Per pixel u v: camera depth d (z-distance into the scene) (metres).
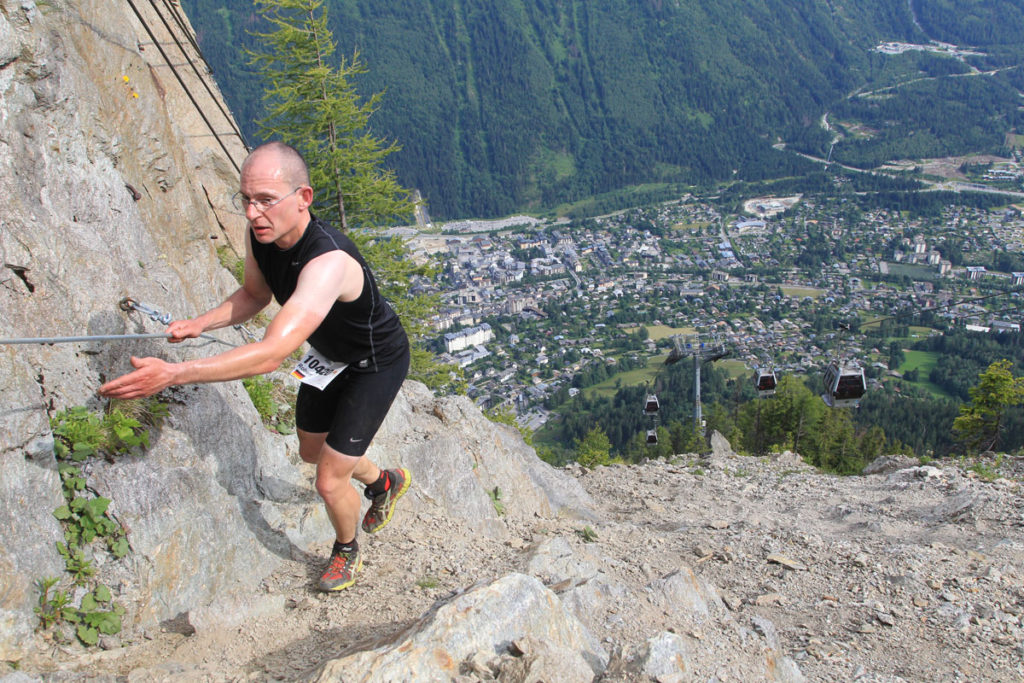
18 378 3.12
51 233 3.61
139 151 5.56
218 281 6.34
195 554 3.65
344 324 3.15
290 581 3.99
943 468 10.77
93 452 3.42
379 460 5.51
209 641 3.29
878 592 5.64
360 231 17.61
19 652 2.88
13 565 2.93
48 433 3.22
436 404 7.08
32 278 3.40
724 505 8.95
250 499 4.25
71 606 3.14
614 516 8.23
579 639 3.32
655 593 4.44
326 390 3.55
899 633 5.02
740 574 5.84
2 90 3.47
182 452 3.79
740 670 3.64
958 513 7.87
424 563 4.36
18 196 3.46
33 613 3.01
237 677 2.99
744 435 29.56
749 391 62.56
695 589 4.57
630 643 3.78
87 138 4.36
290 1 15.48
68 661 2.99
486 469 6.49
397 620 3.60
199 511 3.74
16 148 3.53
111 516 3.36
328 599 3.82
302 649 3.29
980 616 5.33
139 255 4.49
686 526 7.27
